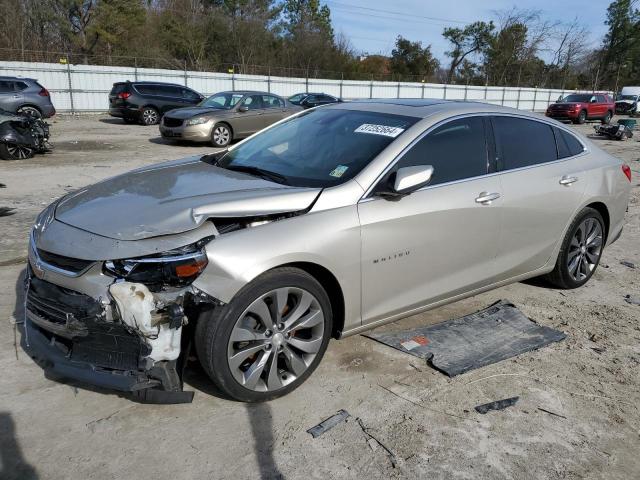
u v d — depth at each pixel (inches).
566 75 2514.8
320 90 1355.8
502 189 154.3
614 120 1290.6
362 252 126.0
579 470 104.8
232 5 1935.3
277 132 167.5
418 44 2352.4
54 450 103.7
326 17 2386.8
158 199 120.8
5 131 440.1
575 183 176.2
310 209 121.9
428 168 128.0
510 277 167.3
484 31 2464.3
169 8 1845.5
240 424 113.2
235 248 108.6
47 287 111.4
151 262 103.5
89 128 754.2
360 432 112.3
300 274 117.2
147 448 105.2
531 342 151.9
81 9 1566.2
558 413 121.7
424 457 106.0
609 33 2677.2
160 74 1112.8
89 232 110.0
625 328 165.3
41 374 128.1
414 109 153.9
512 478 101.8
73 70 1011.3
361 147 140.0
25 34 1496.1
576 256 188.1
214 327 108.7
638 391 132.0
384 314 136.8
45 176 376.2
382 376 133.1
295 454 105.2
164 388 108.5
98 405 117.6
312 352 124.4
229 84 1213.7
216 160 162.9
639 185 411.2
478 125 156.1
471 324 161.0
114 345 105.2
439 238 140.7
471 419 118.3
